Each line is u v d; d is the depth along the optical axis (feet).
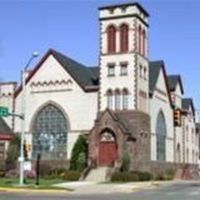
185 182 220.02
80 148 226.79
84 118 235.40
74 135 235.81
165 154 268.41
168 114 277.03
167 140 272.92
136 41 230.07
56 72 242.99
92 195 133.69
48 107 242.78
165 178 252.83
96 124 223.30
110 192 148.15
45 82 244.22
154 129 252.62
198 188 170.19
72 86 239.30
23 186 153.07
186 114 309.83
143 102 235.81
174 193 143.54
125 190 155.22
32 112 244.63
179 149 295.07
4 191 140.87
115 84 230.27
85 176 210.79
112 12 234.79
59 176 219.20
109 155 220.23
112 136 221.25
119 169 213.87
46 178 215.31
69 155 234.79
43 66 245.65
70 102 238.68
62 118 239.71
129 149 219.61
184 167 289.74
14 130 246.06
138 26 233.35
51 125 241.14
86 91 236.63
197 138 349.41
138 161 225.97
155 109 255.09
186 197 126.00
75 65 254.68
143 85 236.63
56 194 134.82
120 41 232.32
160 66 267.18
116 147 219.41
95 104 234.58
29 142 242.58
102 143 222.28
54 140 239.09
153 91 252.01
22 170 163.22
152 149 249.14
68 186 166.09
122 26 232.94
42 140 241.14
